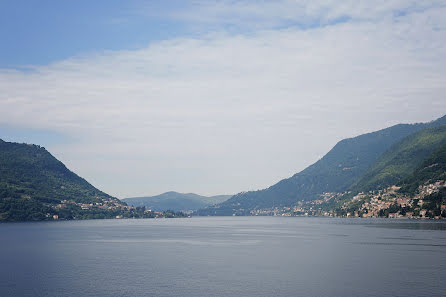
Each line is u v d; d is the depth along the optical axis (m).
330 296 97.38
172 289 105.19
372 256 159.38
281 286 107.56
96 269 134.00
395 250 177.62
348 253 169.75
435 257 155.12
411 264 139.25
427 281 111.69
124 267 137.75
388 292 100.12
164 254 172.50
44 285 110.19
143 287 107.50
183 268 135.50
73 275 123.62
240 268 134.88
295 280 114.81
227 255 168.12
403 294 98.19
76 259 157.38
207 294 100.06
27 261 152.12
